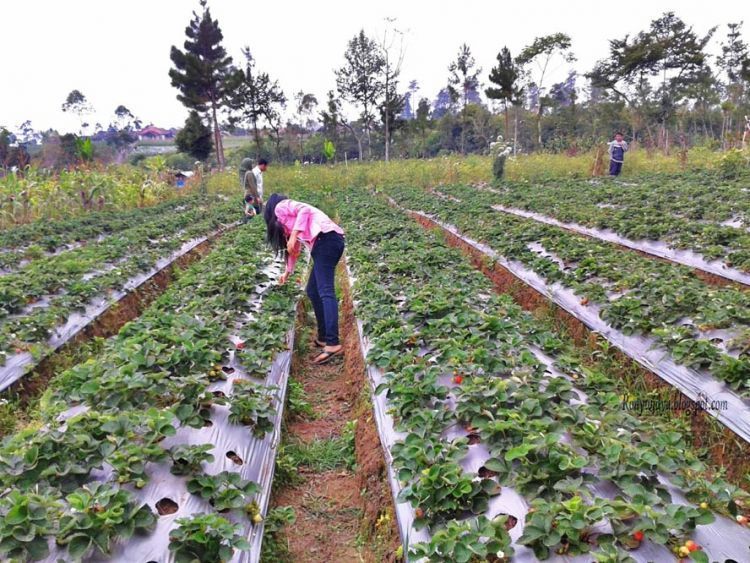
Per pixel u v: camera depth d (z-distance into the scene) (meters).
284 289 8.77
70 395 4.83
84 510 3.14
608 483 3.63
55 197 17.80
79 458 3.68
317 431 6.30
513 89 38.97
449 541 3.16
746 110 40.44
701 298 6.86
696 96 41.28
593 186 19.95
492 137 52.09
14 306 7.64
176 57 36.81
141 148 76.25
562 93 58.72
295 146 52.03
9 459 3.53
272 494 4.91
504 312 7.11
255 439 4.84
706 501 3.62
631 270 8.59
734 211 12.59
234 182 27.78
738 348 5.71
